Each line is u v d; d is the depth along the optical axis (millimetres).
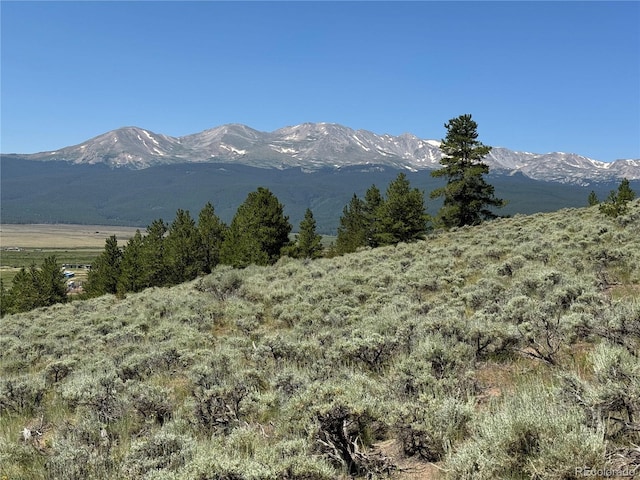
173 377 10172
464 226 37844
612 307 8109
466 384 6320
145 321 17891
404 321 10234
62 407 8766
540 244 18844
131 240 54031
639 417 4348
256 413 6758
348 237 59625
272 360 9867
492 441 4023
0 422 8156
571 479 3559
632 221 20594
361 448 5293
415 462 4789
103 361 11648
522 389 5586
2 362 14398
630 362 5070
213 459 4359
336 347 9086
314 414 5160
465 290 13578
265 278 25688
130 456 5387
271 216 41562
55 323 22984
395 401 5559
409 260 22562
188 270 45938
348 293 17344
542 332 7641
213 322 16828
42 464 5840
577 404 4504
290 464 4344
